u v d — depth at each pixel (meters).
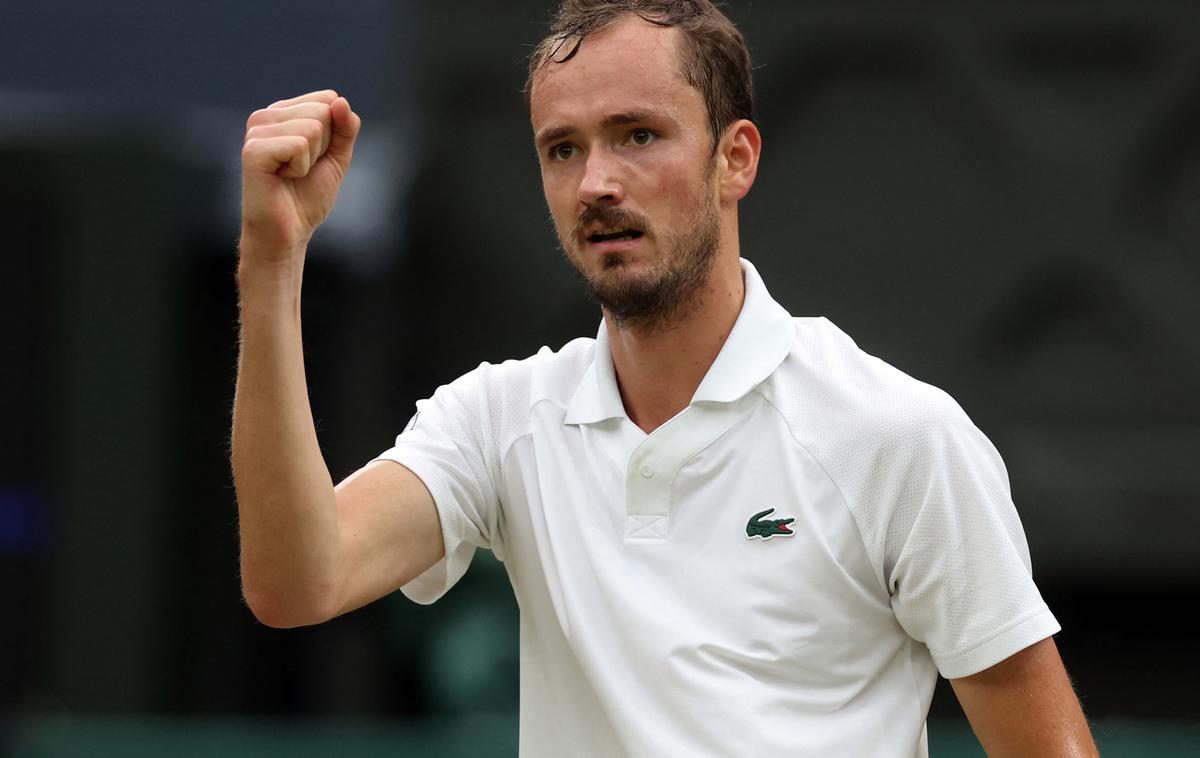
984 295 26.25
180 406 28.64
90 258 28.23
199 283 28.88
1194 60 25.50
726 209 7.48
